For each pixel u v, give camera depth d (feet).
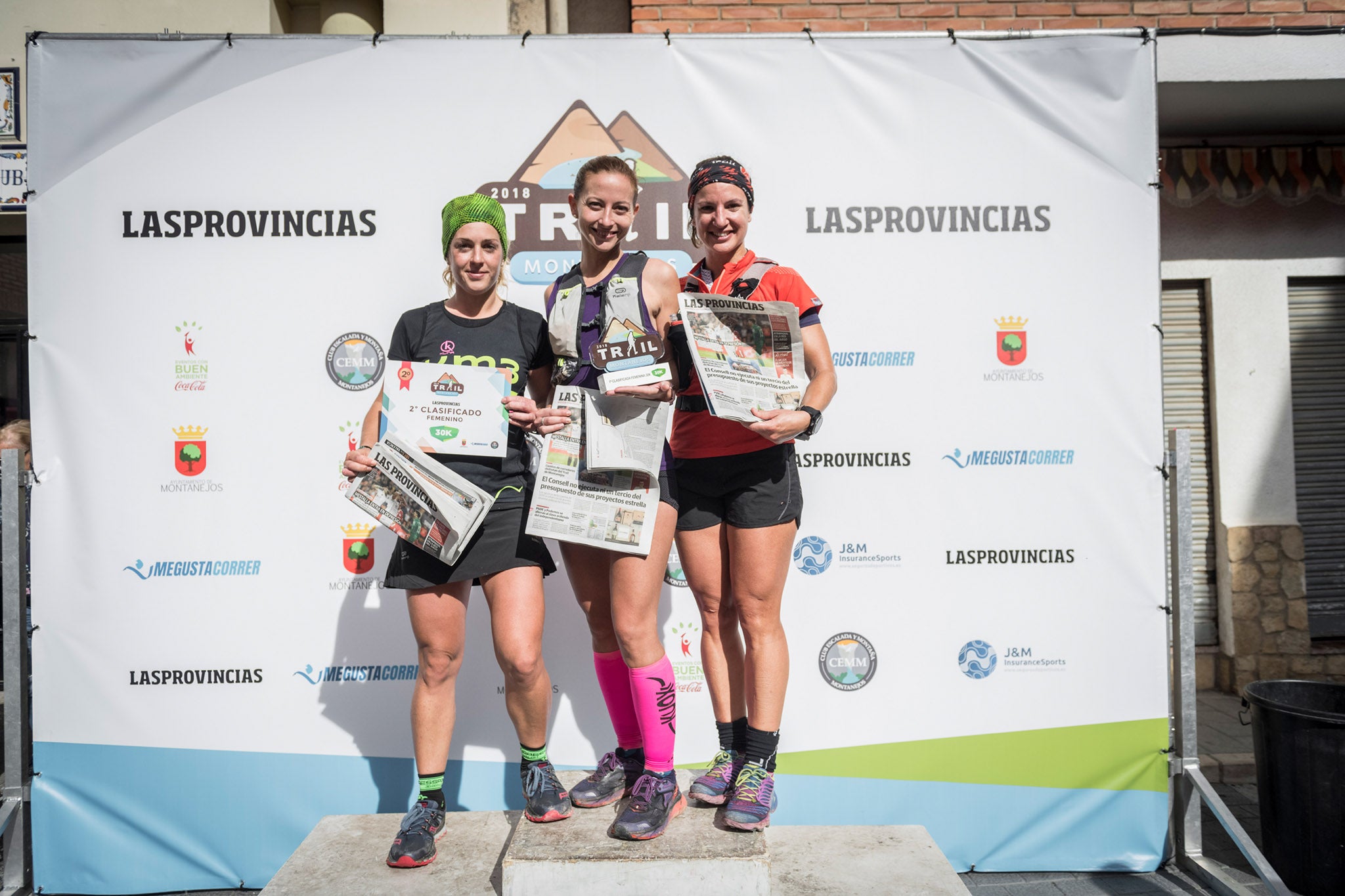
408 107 10.01
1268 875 9.03
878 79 10.25
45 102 9.81
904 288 10.24
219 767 9.88
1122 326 10.31
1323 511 16.52
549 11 13.76
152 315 9.87
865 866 8.05
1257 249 16.26
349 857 8.04
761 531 7.47
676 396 7.88
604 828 7.52
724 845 7.17
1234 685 15.87
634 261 7.51
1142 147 10.34
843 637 10.17
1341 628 16.53
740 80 10.19
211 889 9.87
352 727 9.98
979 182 10.28
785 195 10.18
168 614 9.86
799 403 7.39
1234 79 13.21
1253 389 16.28
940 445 10.25
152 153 9.88
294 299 9.95
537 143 10.07
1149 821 10.21
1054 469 10.25
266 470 9.93
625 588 7.27
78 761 9.77
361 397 9.98
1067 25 13.41
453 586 7.68
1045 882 9.99
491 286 7.88
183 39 9.90
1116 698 10.24
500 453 7.55
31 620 9.76
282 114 9.96
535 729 7.79
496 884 7.52
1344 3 13.64
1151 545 10.28
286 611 9.95
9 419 15.37
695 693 10.20
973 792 10.19
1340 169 16.15
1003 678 10.21
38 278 9.78
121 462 9.83
